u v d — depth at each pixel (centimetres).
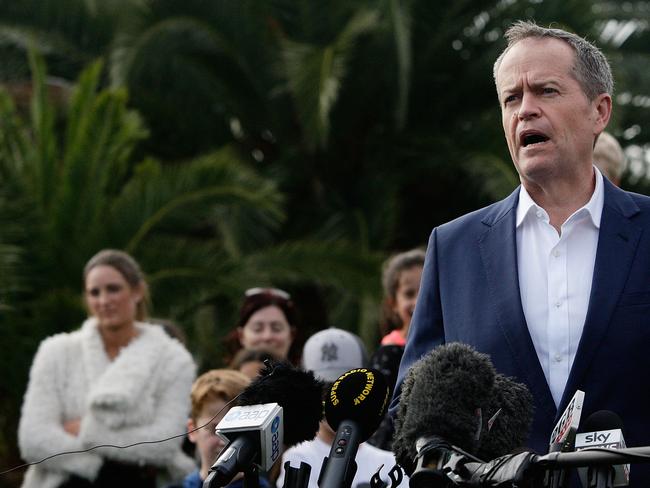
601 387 318
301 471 276
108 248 1123
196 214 1166
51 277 1089
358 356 577
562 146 334
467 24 1533
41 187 1133
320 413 284
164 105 1535
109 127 1151
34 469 591
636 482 311
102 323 612
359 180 1520
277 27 1509
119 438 582
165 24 1420
